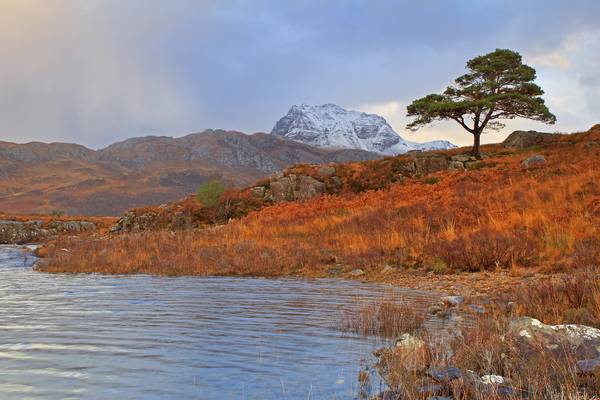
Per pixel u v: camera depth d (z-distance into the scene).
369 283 14.27
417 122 43.84
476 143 42.25
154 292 12.55
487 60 43.44
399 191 32.97
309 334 7.50
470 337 6.40
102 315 9.20
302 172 42.44
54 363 5.88
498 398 4.41
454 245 15.95
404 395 4.65
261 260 18.36
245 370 5.62
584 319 7.16
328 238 22.33
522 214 19.28
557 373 4.96
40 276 17.33
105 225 58.66
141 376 5.39
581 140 42.12
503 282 12.36
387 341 7.03
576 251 13.59
